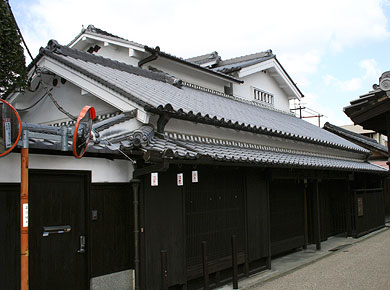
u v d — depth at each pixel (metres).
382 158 25.56
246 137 10.55
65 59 8.33
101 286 6.33
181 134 8.47
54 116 9.88
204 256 7.50
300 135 12.77
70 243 6.05
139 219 6.73
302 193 13.47
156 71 11.95
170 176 7.42
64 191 6.04
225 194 8.91
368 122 5.86
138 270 6.64
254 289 8.21
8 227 5.23
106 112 8.68
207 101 11.76
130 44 11.63
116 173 6.73
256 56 17.56
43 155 5.68
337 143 16.33
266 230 10.11
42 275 5.63
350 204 16.08
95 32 12.50
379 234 16.89
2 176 5.18
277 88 18.72
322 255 12.13
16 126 4.28
